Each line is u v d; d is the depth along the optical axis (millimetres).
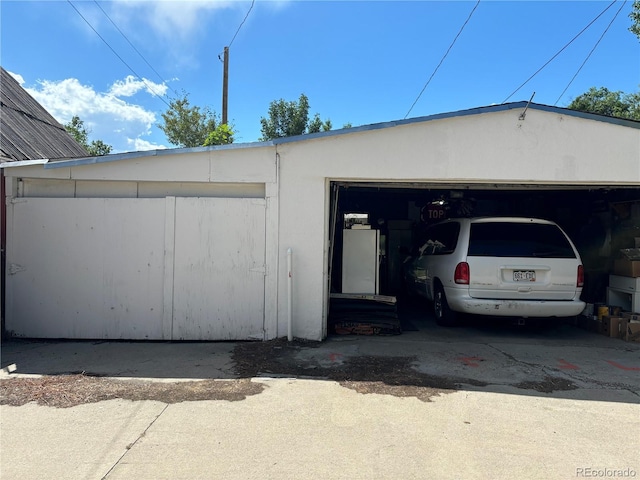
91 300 6211
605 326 6805
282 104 21922
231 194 6246
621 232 8273
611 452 3271
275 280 6148
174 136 23422
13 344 6027
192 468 3027
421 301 10133
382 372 4938
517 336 6723
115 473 2965
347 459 3148
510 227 6785
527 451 3273
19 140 9680
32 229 6207
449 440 3426
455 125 6074
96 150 27281
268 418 3777
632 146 6086
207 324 6176
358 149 6078
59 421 3715
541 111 6066
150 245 6176
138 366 5125
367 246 7633
